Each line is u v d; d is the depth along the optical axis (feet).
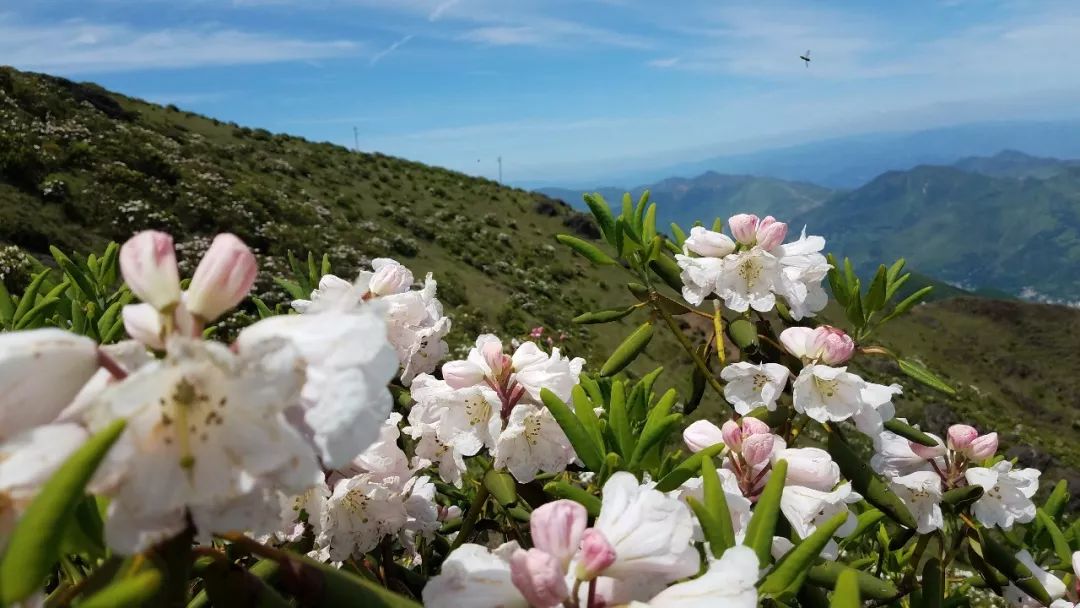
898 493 8.12
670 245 10.25
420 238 139.13
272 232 90.12
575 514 4.33
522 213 192.54
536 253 159.63
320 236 101.60
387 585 7.36
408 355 8.87
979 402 193.26
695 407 10.02
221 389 3.32
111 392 3.04
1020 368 242.58
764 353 9.39
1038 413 218.79
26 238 64.64
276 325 3.60
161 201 85.81
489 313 108.17
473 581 4.38
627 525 4.41
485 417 7.52
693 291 9.47
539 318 114.32
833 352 8.25
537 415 7.28
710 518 4.69
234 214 89.66
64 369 3.30
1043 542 9.47
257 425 3.32
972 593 10.55
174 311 3.74
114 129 111.65
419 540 8.76
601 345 86.22
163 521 3.21
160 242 3.77
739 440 6.51
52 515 2.55
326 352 3.47
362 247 109.19
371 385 3.52
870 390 8.20
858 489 7.76
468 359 7.65
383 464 7.14
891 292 9.46
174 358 3.17
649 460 6.73
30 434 3.05
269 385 3.26
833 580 5.67
